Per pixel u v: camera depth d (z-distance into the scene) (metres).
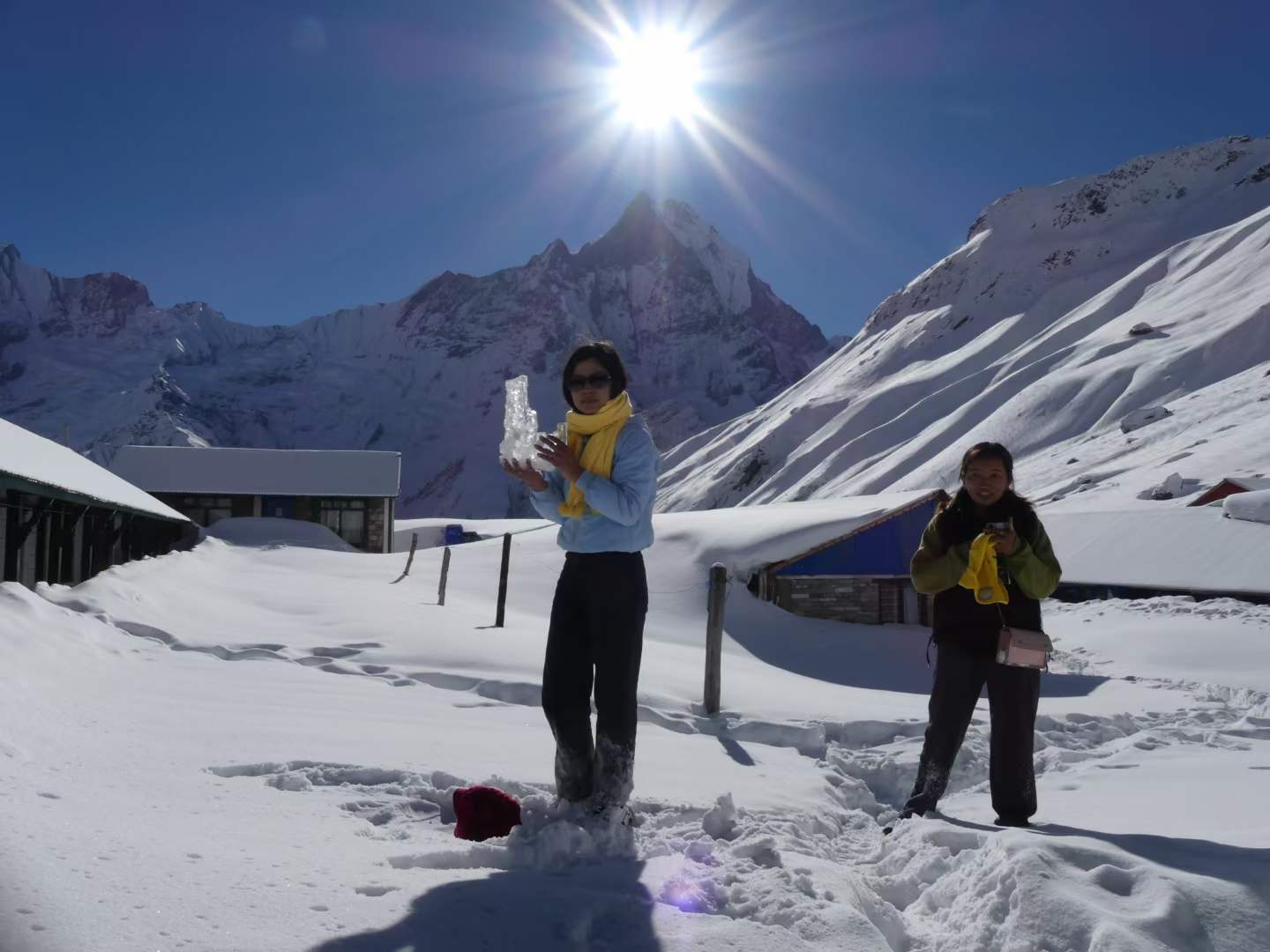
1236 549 33.34
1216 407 94.94
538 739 5.92
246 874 2.39
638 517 3.69
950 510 4.52
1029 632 4.17
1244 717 9.87
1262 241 165.00
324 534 50.34
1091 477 81.81
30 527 13.73
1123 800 4.84
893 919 2.93
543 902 2.47
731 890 2.75
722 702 10.04
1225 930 2.54
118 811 2.95
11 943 1.73
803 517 28.41
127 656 8.70
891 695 13.89
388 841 3.18
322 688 7.91
